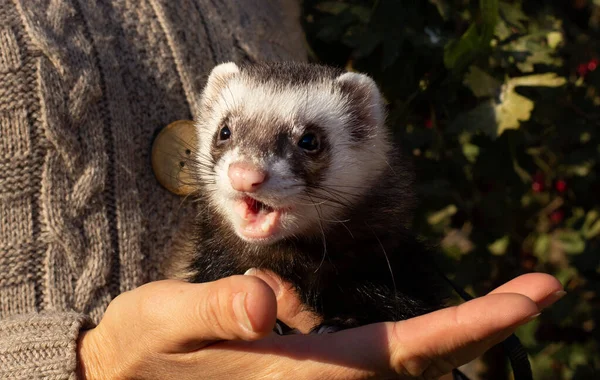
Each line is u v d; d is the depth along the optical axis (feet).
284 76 0.99
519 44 1.25
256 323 0.62
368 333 0.68
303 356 0.68
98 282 0.84
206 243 0.94
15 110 0.82
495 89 1.22
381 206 0.93
